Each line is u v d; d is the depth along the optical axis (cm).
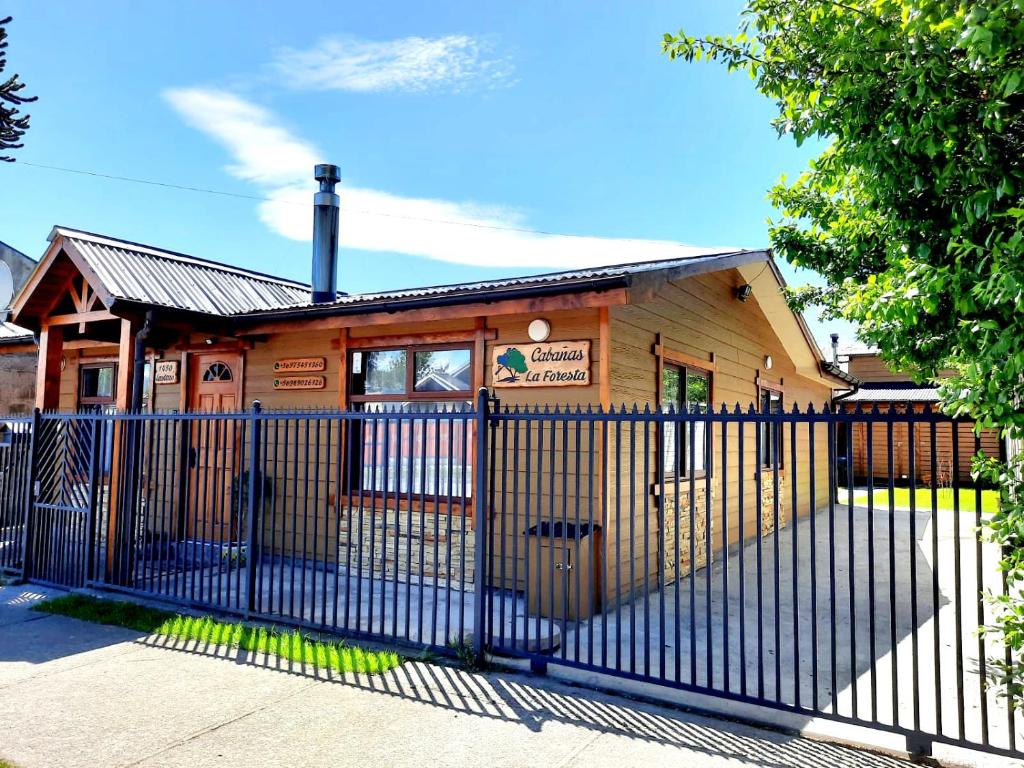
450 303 700
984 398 255
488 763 348
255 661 506
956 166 296
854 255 612
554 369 697
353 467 836
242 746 368
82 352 1166
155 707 421
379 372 850
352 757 355
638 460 745
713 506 953
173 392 1023
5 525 822
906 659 531
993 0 238
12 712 414
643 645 555
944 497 1673
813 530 386
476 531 503
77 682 464
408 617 520
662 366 788
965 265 318
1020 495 266
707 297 952
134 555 699
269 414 596
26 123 773
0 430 1198
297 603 661
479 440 504
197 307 848
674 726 394
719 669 501
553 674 477
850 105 331
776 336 1285
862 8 322
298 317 810
